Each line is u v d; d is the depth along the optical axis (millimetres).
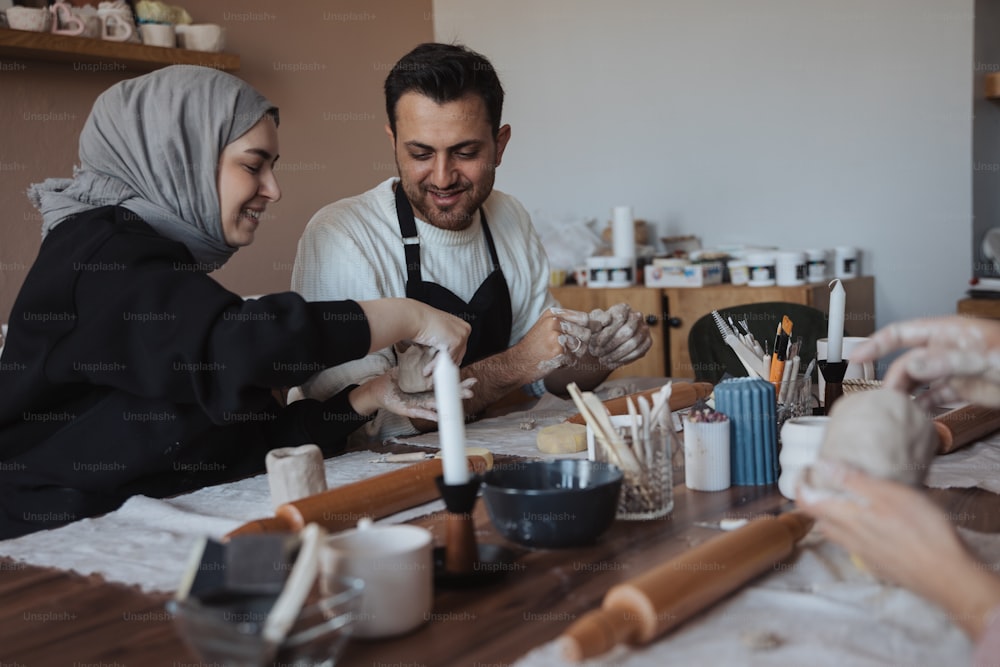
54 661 758
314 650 719
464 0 4152
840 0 3293
